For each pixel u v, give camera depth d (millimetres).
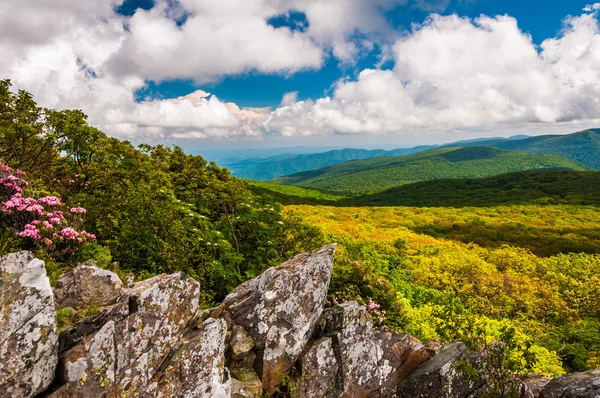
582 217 80062
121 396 5277
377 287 15953
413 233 55562
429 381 8484
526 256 42500
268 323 7539
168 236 12570
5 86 13664
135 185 15945
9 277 4777
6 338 4352
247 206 16594
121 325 5469
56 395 4734
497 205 115438
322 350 7902
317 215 66750
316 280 8383
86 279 6762
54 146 16375
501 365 8688
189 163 27969
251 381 7184
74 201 14023
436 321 16062
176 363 5969
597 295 28281
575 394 7902
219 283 13250
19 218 9891
